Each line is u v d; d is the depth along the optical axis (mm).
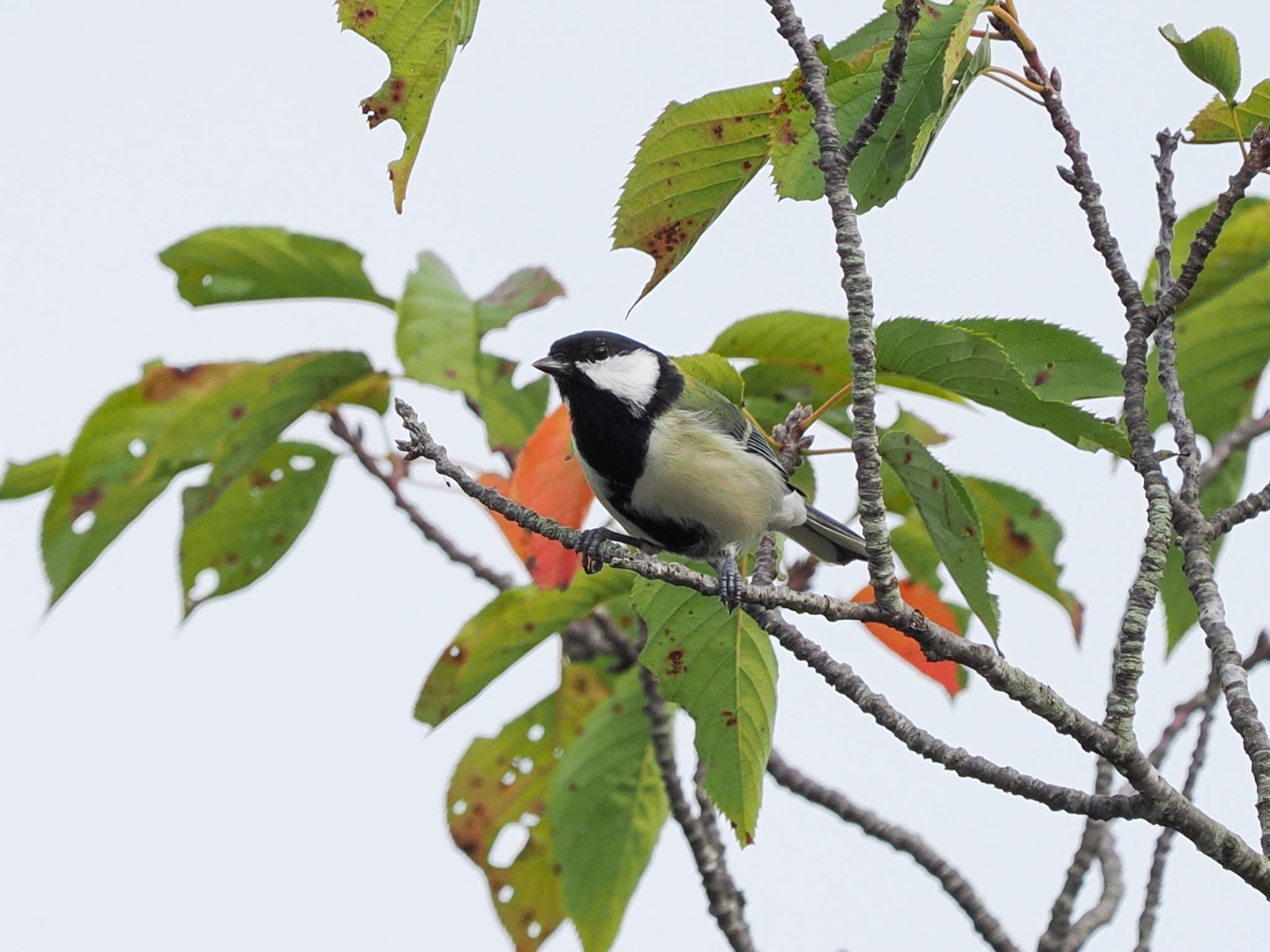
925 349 7887
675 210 7996
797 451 9344
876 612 7016
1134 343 7723
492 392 10227
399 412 7973
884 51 7160
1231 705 7023
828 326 9336
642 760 10320
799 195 7602
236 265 10812
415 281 10211
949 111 7418
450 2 6387
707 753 8867
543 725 11312
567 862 10297
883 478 9930
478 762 11227
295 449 11250
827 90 7336
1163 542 7184
